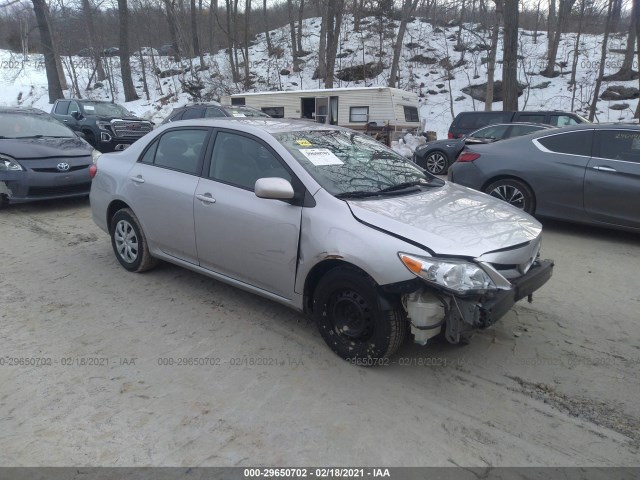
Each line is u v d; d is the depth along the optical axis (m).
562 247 6.20
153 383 3.21
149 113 25.25
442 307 3.04
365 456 2.58
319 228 3.38
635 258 5.77
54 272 5.20
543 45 28.03
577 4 24.59
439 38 29.19
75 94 29.88
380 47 27.22
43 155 7.82
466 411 2.96
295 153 3.82
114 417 2.87
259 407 2.97
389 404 3.01
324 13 23.64
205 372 3.34
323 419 2.87
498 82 22.75
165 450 2.61
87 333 3.86
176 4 33.06
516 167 6.88
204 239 4.19
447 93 23.97
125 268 5.21
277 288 3.76
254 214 3.76
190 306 4.36
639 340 3.83
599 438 2.73
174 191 4.39
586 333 3.94
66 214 7.88
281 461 2.54
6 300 4.47
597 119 18.92
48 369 3.35
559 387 3.20
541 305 4.46
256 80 27.70
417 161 13.77
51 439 2.68
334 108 18.14
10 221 7.39
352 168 3.95
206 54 34.78
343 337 3.44
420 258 2.96
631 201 6.04
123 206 5.15
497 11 18.58
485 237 3.19
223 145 4.22
